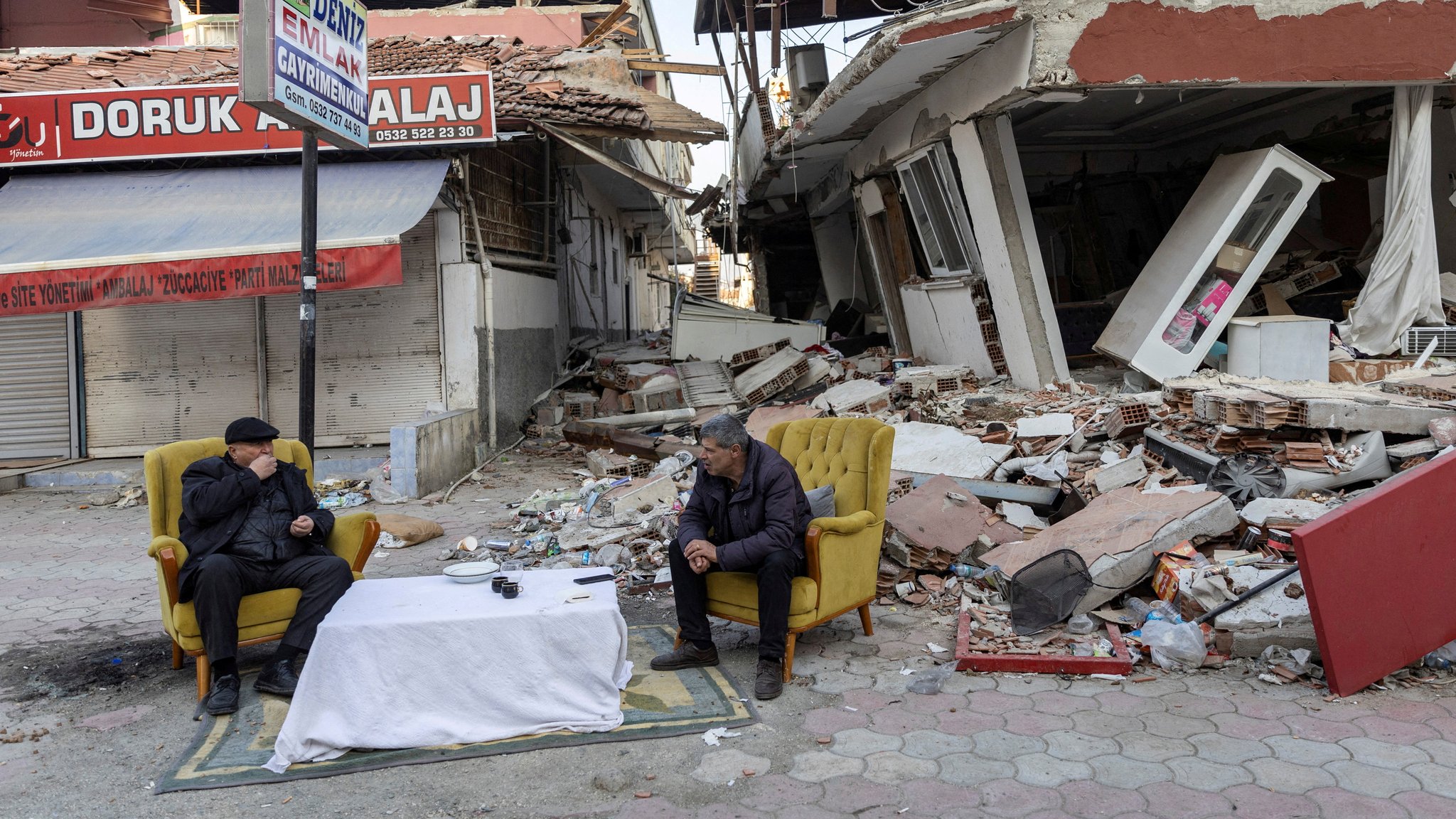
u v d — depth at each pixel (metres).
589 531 6.92
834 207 17.62
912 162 11.34
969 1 7.78
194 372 11.00
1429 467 4.05
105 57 11.88
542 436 12.27
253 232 9.09
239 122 10.14
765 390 11.62
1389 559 3.94
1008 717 3.82
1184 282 8.38
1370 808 2.99
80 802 3.31
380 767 3.53
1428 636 4.02
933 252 11.99
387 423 10.91
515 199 12.69
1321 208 12.04
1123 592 4.93
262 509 4.46
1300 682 4.05
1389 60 8.26
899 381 10.21
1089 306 12.55
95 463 10.88
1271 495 5.59
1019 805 3.10
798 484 4.56
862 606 4.88
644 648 4.80
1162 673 4.23
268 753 3.67
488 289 10.95
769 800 3.19
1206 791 3.14
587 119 10.45
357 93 5.81
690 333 13.67
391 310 10.83
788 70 14.70
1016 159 9.10
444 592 4.16
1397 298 8.69
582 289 17.25
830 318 19.06
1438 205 10.38
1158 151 14.45
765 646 4.18
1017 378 9.89
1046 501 6.32
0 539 7.93
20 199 10.00
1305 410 5.99
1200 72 7.97
